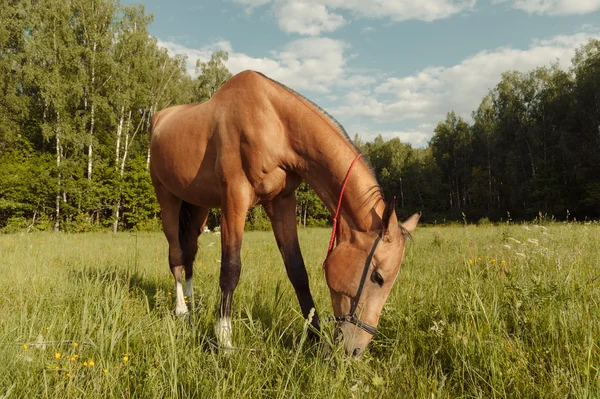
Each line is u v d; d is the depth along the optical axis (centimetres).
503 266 407
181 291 420
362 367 225
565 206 3781
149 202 2941
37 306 330
